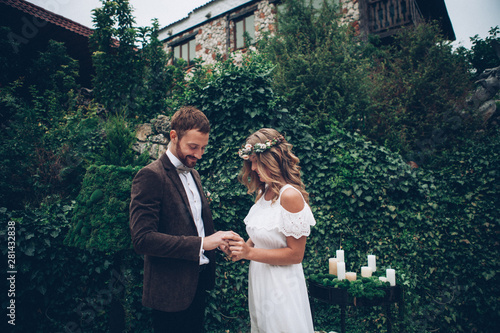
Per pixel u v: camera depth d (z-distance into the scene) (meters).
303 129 4.00
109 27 5.57
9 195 3.77
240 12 9.51
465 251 3.47
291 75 4.76
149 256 1.49
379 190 3.56
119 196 2.04
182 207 1.49
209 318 2.99
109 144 3.64
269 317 1.46
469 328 3.35
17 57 6.11
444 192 3.66
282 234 1.49
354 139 3.84
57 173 4.07
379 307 3.24
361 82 4.80
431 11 10.34
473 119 4.95
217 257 3.08
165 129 4.44
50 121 4.97
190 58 10.82
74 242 2.00
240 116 3.85
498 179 3.46
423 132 4.89
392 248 3.50
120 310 2.30
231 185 3.37
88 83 8.27
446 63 5.34
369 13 7.68
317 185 3.70
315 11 5.39
